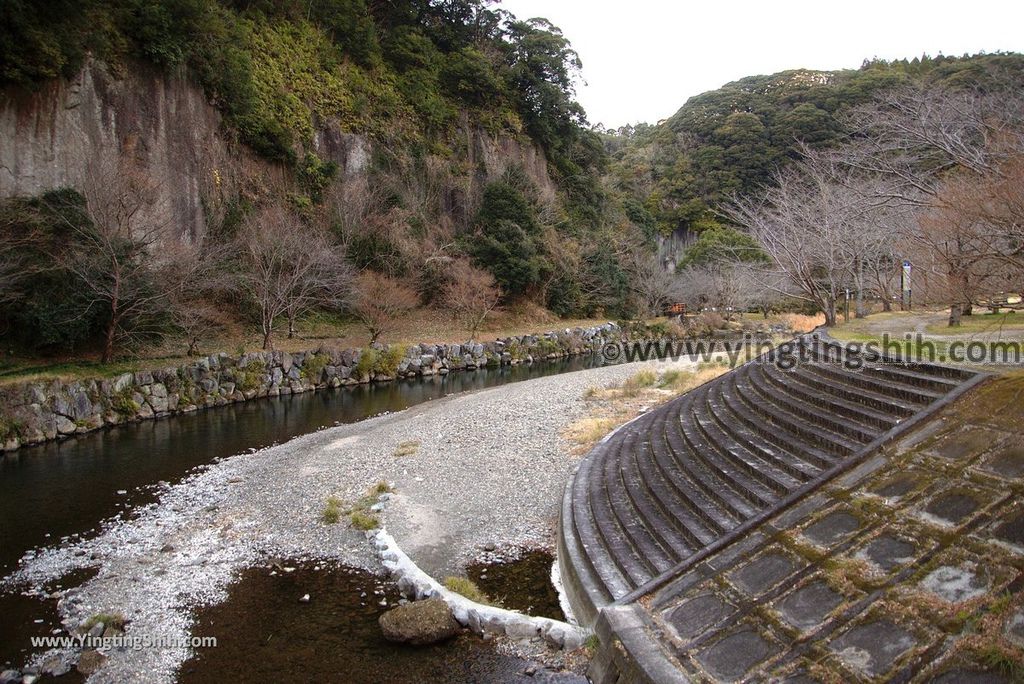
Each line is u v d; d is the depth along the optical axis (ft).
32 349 64.95
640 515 28.53
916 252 51.72
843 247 65.41
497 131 150.51
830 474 24.12
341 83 123.44
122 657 22.66
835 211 65.98
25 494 40.91
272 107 107.86
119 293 66.44
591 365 106.73
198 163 93.91
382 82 132.77
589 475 36.58
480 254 125.70
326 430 58.70
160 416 64.64
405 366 91.81
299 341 90.84
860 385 32.09
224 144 99.09
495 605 25.72
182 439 55.72
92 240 67.21
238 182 100.17
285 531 33.99
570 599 25.44
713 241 156.25
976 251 36.91
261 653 22.76
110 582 28.50
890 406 27.76
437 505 36.63
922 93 60.23
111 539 33.53
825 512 22.18
